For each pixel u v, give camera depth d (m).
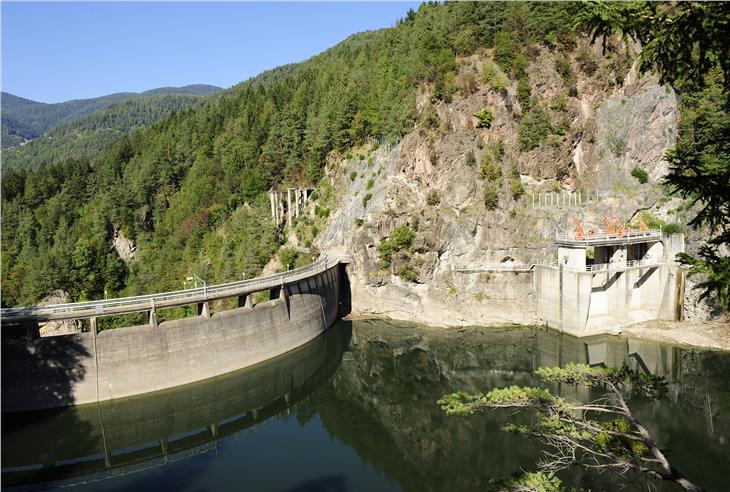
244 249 119.50
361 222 107.62
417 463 55.16
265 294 97.94
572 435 30.33
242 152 144.50
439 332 95.69
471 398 34.09
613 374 33.44
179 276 129.50
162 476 51.69
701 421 60.25
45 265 125.44
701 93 98.81
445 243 100.88
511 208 100.31
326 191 124.75
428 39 113.38
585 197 103.06
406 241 101.00
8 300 128.38
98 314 62.53
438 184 102.75
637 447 28.97
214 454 56.91
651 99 102.19
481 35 110.56
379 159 114.88
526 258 97.94
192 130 174.00
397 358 86.25
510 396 32.44
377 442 60.38
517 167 102.94
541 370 34.97
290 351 83.31
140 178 156.00
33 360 59.56
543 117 103.00
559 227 98.56
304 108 142.12
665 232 95.62
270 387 77.12
